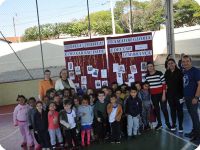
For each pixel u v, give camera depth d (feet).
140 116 14.75
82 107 13.76
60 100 13.85
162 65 25.84
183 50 34.91
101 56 17.98
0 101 26.84
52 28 45.68
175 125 14.55
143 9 44.11
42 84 15.03
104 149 12.96
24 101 14.32
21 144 14.60
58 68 37.50
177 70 13.76
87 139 13.80
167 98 14.17
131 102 14.35
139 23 43.91
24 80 27.02
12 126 19.02
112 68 17.87
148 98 15.07
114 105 13.97
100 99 14.14
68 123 13.08
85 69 18.30
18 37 39.81
